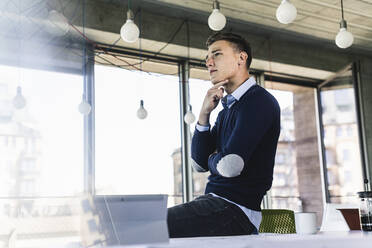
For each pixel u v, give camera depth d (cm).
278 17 335
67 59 530
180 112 633
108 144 543
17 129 324
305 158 768
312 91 805
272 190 719
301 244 61
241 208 110
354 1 598
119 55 602
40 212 114
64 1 543
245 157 108
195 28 653
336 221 235
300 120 777
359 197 110
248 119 111
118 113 560
